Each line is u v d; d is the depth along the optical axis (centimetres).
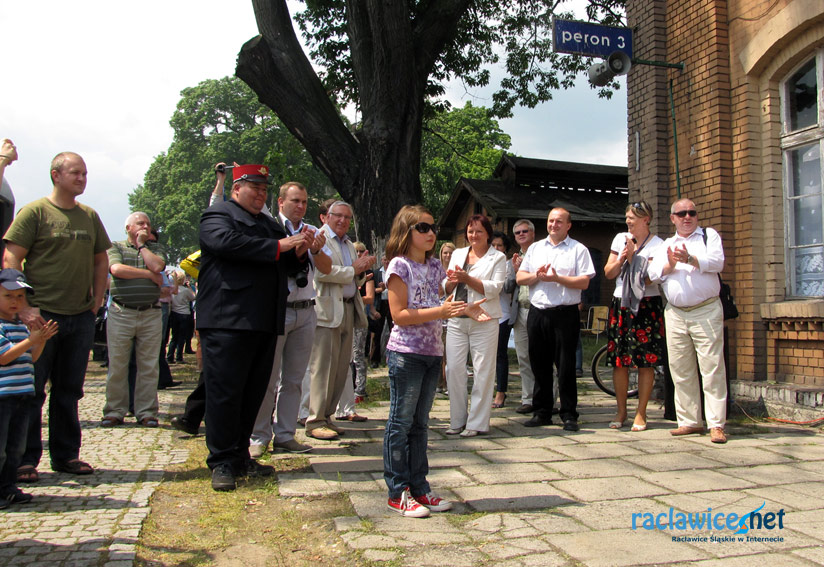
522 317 693
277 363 495
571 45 741
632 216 587
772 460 471
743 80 685
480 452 500
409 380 350
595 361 816
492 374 571
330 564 292
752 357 668
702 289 537
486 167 3438
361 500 379
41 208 423
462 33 1666
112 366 615
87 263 437
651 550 300
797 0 620
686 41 740
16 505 367
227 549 312
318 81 1203
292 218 522
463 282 551
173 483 420
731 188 695
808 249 645
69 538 316
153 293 617
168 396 830
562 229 602
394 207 1191
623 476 429
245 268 413
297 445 504
